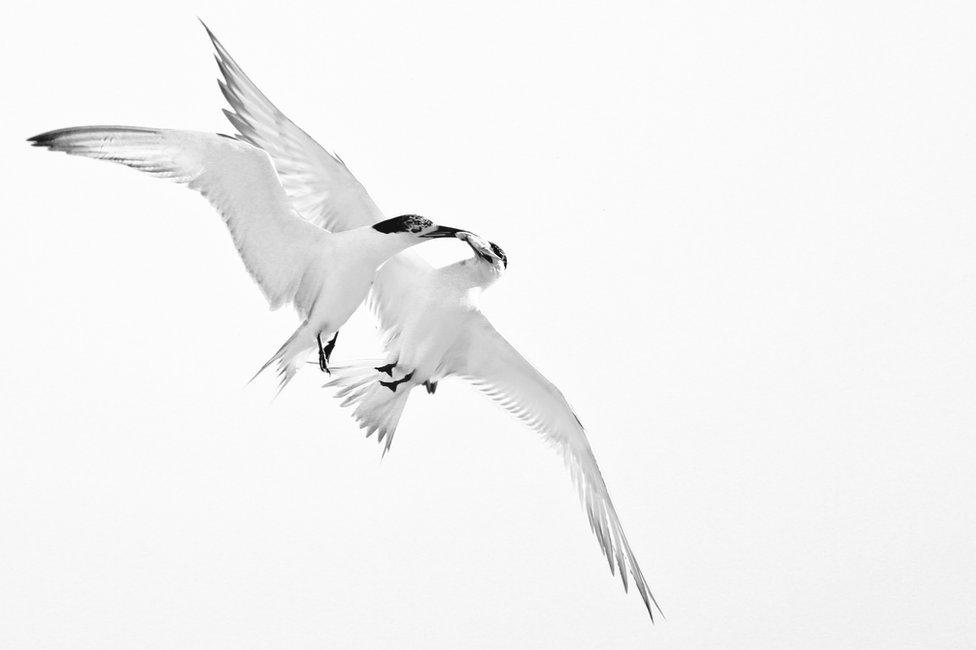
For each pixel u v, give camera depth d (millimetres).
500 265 12648
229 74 13039
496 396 13711
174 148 10578
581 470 13812
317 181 13414
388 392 13039
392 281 13086
